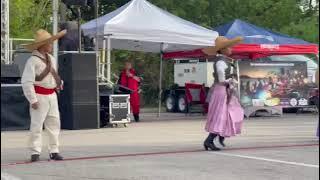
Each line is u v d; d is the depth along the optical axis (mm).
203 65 27281
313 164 10820
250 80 24078
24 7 32656
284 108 25688
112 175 9773
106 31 19766
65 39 18234
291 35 32906
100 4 36719
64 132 17031
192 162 11102
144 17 20578
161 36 20547
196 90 26047
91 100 17969
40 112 11094
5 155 12141
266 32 23906
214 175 9750
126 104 18922
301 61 25094
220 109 12469
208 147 12719
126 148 13258
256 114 24906
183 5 34344
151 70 35500
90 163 11039
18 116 17156
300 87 25000
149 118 23859
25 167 10594
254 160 11320
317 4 35125
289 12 35219
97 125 18125
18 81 17453
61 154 12250
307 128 18219
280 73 24719
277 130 17500
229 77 12508
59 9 20516
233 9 35469
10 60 21969
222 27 24281
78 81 17750
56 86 11273
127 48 25672
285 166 10617
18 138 15359
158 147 13414
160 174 9844
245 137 15414
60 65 18188
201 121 21641
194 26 21297
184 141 14648
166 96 29562
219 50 12602
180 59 28359
